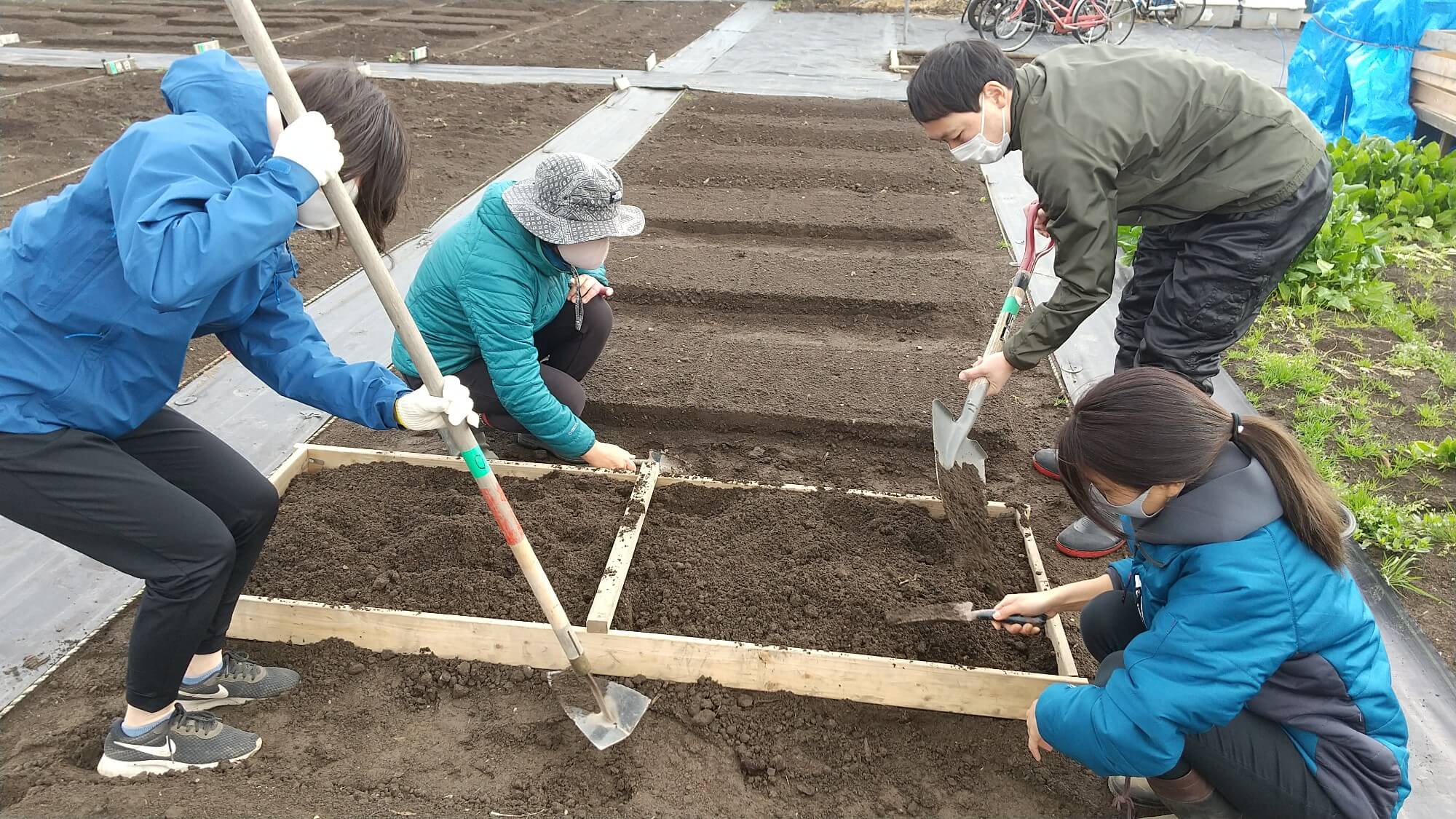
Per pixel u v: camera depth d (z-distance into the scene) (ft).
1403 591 9.96
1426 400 13.47
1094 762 6.43
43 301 5.91
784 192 21.71
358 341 14.78
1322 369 14.26
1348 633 5.84
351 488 10.58
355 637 8.73
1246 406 13.29
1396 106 24.56
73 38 36.86
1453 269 17.81
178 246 5.31
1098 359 14.57
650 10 48.32
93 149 24.02
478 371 11.28
